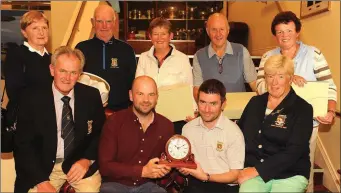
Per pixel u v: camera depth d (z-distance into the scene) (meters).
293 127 2.09
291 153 2.04
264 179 2.04
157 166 2.04
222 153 2.18
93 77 2.60
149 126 2.21
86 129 2.24
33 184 2.10
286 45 2.47
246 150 2.20
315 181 3.25
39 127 2.14
